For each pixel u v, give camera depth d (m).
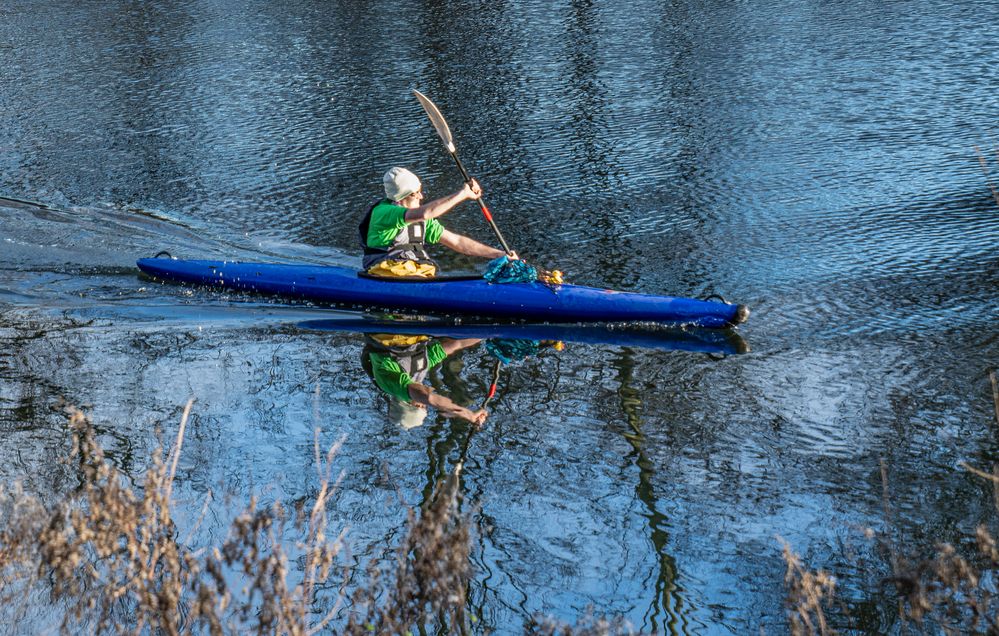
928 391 13.70
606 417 13.54
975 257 18.30
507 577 10.16
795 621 8.66
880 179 22.62
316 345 16.36
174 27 42.19
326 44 38.34
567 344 16.25
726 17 38.78
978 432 12.57
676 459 12.36
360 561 10.23
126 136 28.86
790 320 16.39
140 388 14.60
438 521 8.52
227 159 26.52
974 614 8.48
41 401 14.16
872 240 19.44
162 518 8.49
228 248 20.94
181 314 17.92
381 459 12.49
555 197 22.89
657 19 39.19
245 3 45.81
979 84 28.84
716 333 16.28
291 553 10.41
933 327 15.73
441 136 17.72
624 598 9.82
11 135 29.42
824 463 12.10
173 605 8.30
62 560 8.77
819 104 28.33
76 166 26.52
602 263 19.19
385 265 18.23
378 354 15.91
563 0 43.31
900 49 32.97
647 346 15.96
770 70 31.84
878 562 10.12
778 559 10.34
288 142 27.67
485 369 15.30
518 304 17.28
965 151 23.94
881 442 12.49
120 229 22.14
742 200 22.02
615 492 11.68
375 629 8.50
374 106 30.59
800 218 20.77
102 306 18.30
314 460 12.47
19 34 42.34
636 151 25.59
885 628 9.13
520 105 30.02
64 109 31.80
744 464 12.18
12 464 12.19
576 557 10.48
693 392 14.16
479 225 21.48
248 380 14.88
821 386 14.07
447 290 17.67
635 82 31.64
